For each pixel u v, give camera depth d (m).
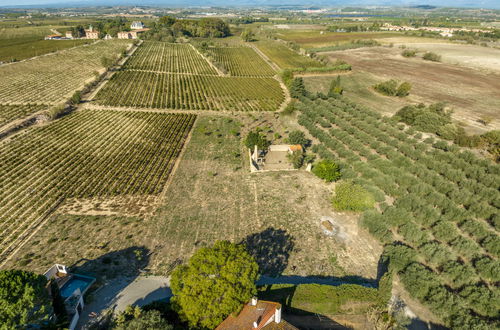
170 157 80.00
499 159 80.50
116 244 50.69
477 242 53.91
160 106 116.75
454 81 157.25
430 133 98.75
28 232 52.66
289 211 60.72
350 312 39.66
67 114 105.50
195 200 63.16
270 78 166.38
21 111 104.56
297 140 86.38
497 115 114.62
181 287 36.69
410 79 161.00
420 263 48.69
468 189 67.31
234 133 94.56
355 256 50.25
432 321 39.78
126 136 90.69
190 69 177.38
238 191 66.75
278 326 33.88
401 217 55.69
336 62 184.25
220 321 34.09
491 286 44.91
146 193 64.38
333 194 66.56
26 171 70.56
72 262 46.66
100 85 137.50
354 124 103.06
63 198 62.00
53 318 35.06
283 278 45.56
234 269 35.09
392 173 72.38
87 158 77.38
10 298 30.94
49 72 155.00
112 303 40.28
